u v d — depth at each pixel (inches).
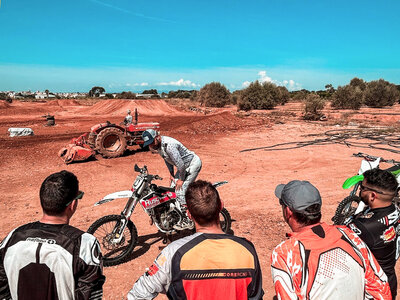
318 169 394.6
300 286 69.4
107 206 265.9
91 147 468.8
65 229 71.1
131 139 482.6
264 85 1649.9
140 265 169.8
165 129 761.0
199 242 69.1
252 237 203.8
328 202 274.1
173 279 67.1
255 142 609.3
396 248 90.3
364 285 71.8
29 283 67.4
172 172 194.5
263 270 165.3
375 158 208.8
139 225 224.4
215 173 379.6
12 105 1694.1
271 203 272.8
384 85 1680.6
